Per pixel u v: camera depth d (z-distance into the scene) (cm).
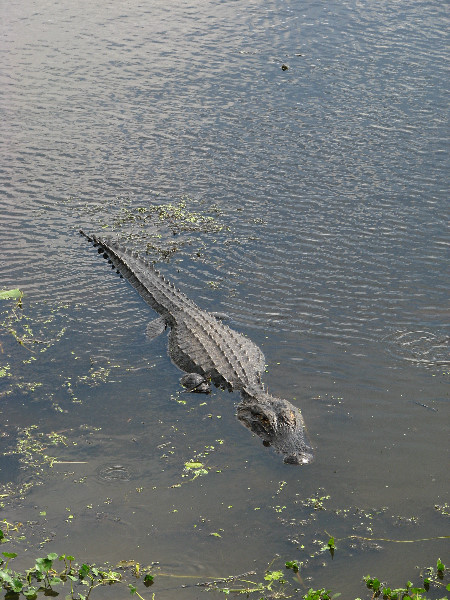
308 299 1405
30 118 2167
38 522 941
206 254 1577
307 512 949
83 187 1844
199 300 1437
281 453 1052
